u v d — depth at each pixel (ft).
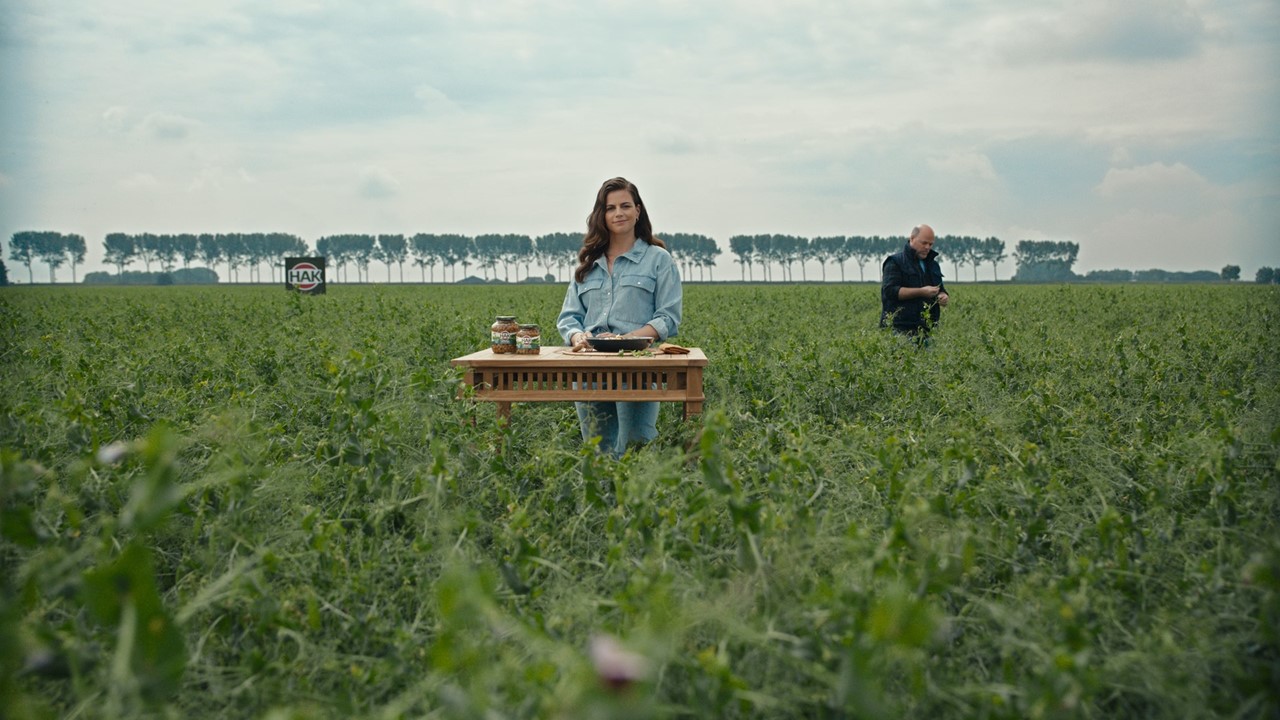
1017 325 42.37
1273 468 12.84
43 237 560.20
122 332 41.73
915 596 8.45
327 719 8.17
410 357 32.24
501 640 8.55
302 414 19.57
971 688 7.75
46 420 15.47
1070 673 7.11
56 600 9.75
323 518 12.37
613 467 13.33
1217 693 8.29
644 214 20.97
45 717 6.69
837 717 7.55
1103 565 10.18
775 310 66.64
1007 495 12.37
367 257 624.18
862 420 20.38
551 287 160.35
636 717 5.13
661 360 17.40
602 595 10.14
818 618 8.16
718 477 9.69
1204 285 138.51
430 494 11.80
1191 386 22.99
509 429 17.20
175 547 12.24
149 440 6.23
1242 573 8.58
